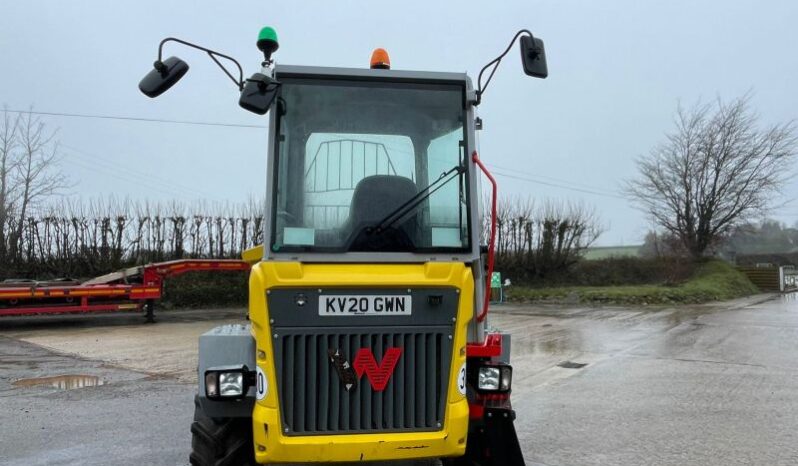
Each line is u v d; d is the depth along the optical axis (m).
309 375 3.08
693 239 26.03
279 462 3.01
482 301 3.60
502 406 3.58
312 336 3.09
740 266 29.50
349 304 3.13
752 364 8.84
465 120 3.65
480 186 3.74
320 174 3.43
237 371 3.27
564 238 23.66
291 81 3.52
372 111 3.57
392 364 3.15
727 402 6.60
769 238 45.03
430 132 3.61
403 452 3.09
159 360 9.68
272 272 3.09
